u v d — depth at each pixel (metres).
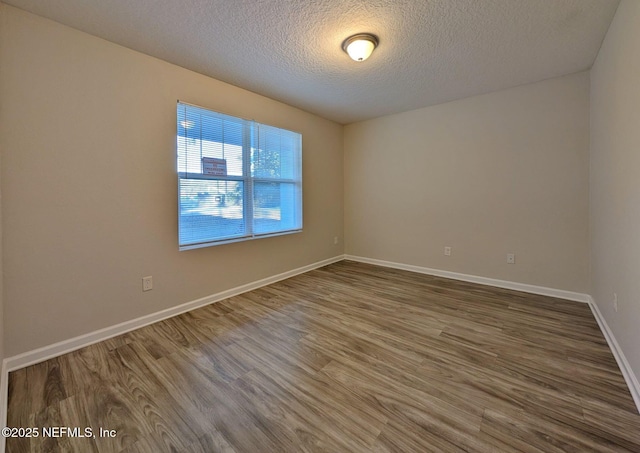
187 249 2.72
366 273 4.07
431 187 3.89
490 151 3.38
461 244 3.68
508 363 1.84
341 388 1.62
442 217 3.82
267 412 1.44
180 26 2.01
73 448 1.24
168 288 2.61
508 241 3.33
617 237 1.91
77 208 2.07
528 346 2.04
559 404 1.47
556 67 2.71
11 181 1.79
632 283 1.61
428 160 3.89
